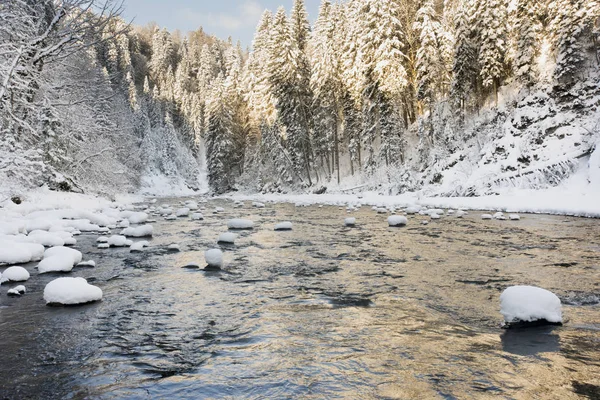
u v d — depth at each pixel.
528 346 3.96
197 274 7.43
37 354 3.87
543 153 26.88
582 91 29.58
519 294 4.62
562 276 7.01
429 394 3.01
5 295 5.95
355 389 3.11
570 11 30.75
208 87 93.12
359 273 7.46
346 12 47.06
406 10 40.53
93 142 27.39
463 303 5.51
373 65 37.81
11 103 12.13
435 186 32.62
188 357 3.80
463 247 10.17
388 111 36.81
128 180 42.50
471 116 37.50
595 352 3.79
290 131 46.69
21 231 10.86
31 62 10.87
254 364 3.62
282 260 8.73
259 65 56.88
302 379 3.30
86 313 5.17
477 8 35.03
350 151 44.53
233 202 39.38
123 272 7.55
